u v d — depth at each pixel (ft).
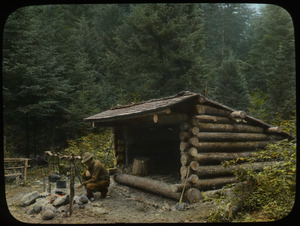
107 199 21.21
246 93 48.93
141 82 50.37
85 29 57.88
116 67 54.24
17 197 22.35
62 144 45.68
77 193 22.75
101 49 62.80
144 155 28.09
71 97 43.75
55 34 52.16
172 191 18.99
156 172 25.58
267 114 37.06
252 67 58.49
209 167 19.95
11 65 35.50
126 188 24.36
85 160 20.58
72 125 41.63
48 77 41.01
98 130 42.19
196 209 17.26
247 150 22.75
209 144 20.22
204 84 47.21
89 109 42.27
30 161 38.55
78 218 16.44
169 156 27.14
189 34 46.21
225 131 21.56
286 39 55.31
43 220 16.19
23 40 37.83
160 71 47.21
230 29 69.46
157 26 44.45
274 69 47.70
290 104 35.01
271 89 42.78
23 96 37.24
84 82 46.21
